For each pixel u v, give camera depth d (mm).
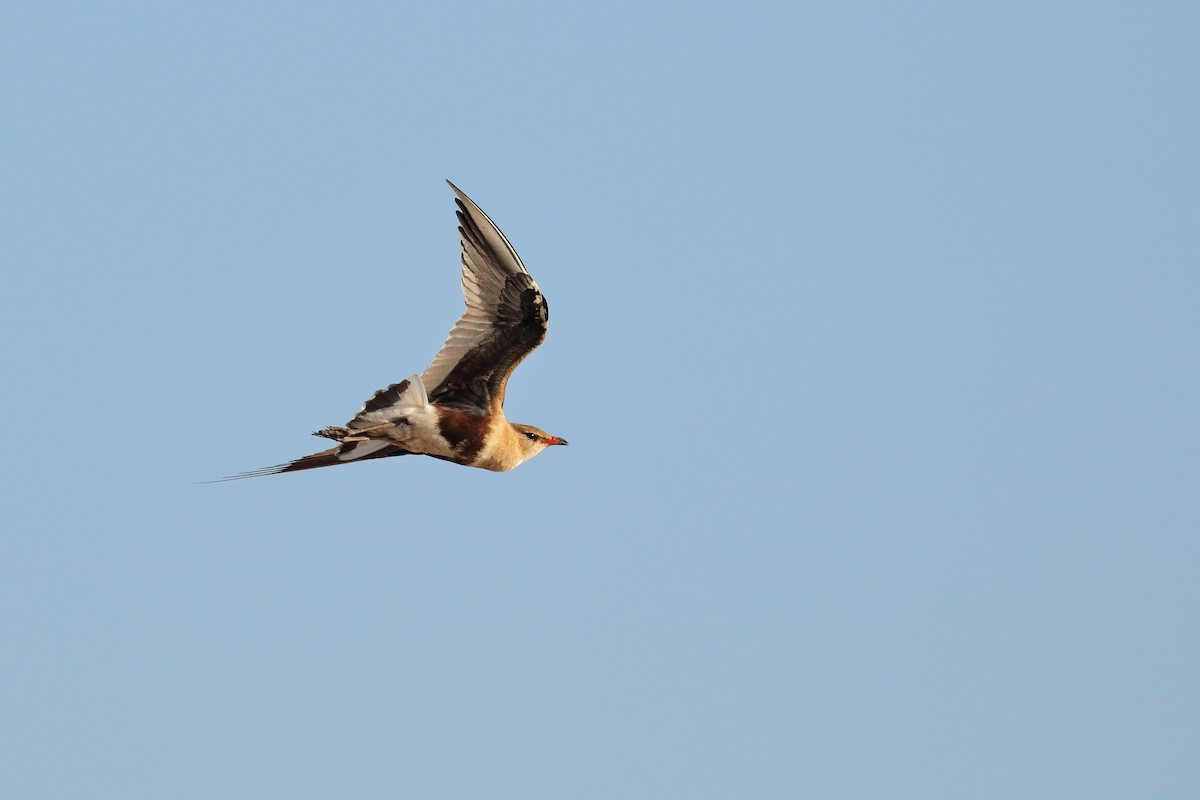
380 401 20672
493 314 21188
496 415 21422
